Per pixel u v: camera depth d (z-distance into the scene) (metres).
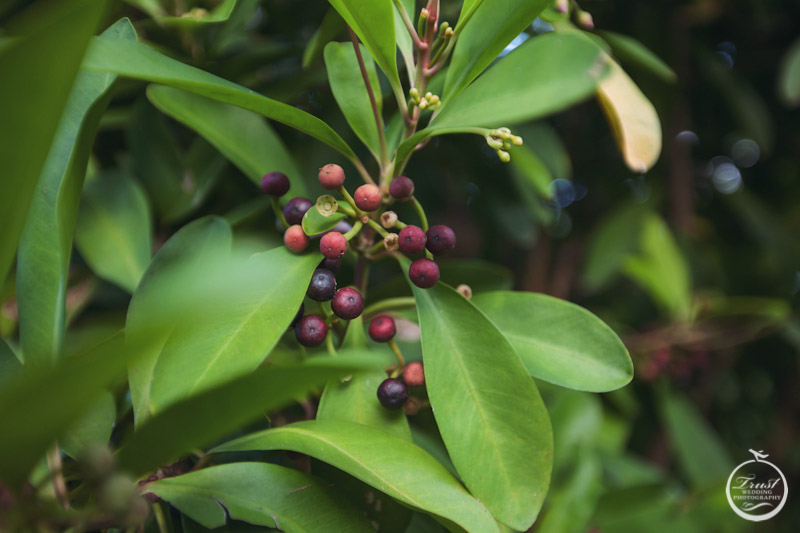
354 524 0.26
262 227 0.37
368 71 0.31
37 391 0.20
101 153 0.42
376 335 0.30
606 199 0.67
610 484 0.49
